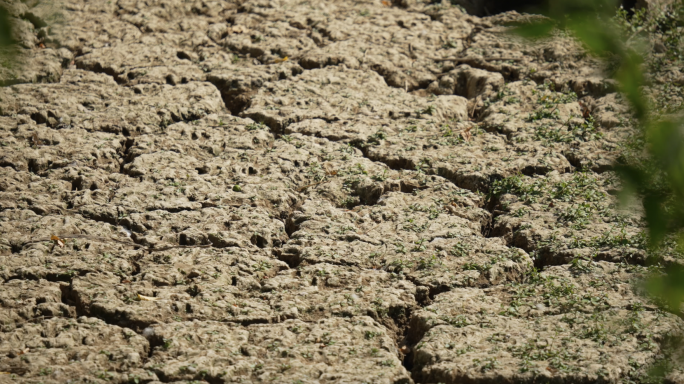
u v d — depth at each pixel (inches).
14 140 799.7
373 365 528.1
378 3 1179.9
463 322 575.2
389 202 745.0
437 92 981.8
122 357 521.3
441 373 522.3
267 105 911.0
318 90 945.5
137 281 608.1
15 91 888.9
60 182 741.9
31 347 524.7
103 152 800.3
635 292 608.1
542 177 786.8
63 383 487.5
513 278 645.3
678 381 514.6
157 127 861.8
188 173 775.1
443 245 675.4
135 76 952.3
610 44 215.9
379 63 1012.5
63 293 596.1
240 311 581.0
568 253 663.8
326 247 669.9
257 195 744.3
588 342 549.0
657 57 1011.3
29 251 627.5
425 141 853.2
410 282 626.8
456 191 765.9
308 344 548.4
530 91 960.3
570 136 860.0
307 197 754.8
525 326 572.1
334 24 1101.7
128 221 690.8
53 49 989.8
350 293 609.3
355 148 838.5
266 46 1036.5
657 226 233.3
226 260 644.1
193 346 539.2
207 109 901.8
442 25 1119.6
